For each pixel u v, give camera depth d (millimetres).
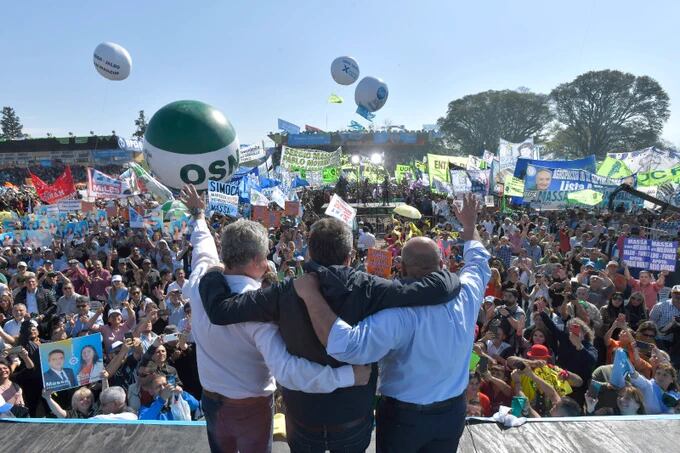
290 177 22453
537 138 88562
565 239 13680
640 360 5570
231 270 2004
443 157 21422
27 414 5066
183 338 5926
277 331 1827
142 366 4848
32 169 55250
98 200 17766
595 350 5793
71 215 14641
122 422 2873
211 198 11273
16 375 5566
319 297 1690
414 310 1837
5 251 11352
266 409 2115
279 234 13594
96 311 7062
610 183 16984
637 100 78500
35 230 12352
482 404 4816
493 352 6141
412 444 1889
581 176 16781
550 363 5551
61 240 12938
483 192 22422
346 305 1692
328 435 1797
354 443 1811
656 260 8359
